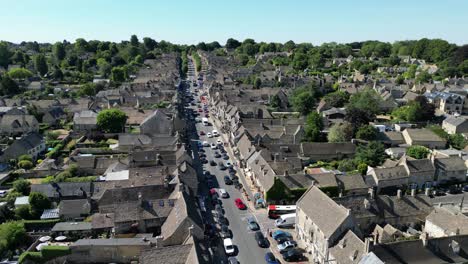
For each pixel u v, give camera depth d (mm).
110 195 90688
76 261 75938
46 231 87062
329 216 73625
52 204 98062
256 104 191875
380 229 77938
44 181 112562
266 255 76062
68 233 84688
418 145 143000
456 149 144000
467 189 110000
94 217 86938
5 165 127875
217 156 135375
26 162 125812
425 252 66312
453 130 161500
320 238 73312
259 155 113625
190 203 82500
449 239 69062
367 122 155875
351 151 133500
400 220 84500
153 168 105875
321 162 128625
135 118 176500
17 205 96812
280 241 81625
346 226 70562
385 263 61844
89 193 100500
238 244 81125
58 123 183375
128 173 106750
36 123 168625
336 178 102438
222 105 185625
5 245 77250
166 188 92938
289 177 99500
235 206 98250
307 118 162375
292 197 97812
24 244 82938
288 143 141625
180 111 192875
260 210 96562
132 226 82812
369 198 85125
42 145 146000
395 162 118312
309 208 80250
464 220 77562
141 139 141250
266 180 100875
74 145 149125
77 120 166000
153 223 83750
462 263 66000
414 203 87688
